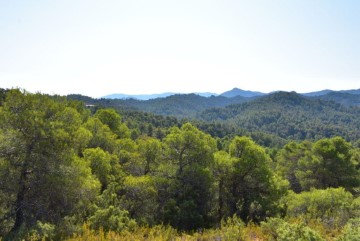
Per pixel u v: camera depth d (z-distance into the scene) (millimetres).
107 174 21750
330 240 12961
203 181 21547
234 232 13719
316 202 19781
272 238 13164
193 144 22422
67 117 15586
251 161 21625
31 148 14062
